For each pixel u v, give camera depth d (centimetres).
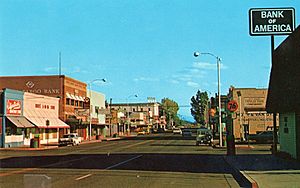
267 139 5788
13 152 4381
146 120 16888
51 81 7450
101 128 10581
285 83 2723
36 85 7450
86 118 8669
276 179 1795
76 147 5447
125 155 3662
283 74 2794
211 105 10050
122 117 12744
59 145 5850
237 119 7112
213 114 7488
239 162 2688
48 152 4319
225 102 7469
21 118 5709
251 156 3178
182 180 1898
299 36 2445
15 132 5591
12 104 5503
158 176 2052
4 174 2117
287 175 1928
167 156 3519
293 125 2714
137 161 2989
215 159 3183
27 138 5909
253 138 5822
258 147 4778
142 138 9131
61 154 3906
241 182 1830
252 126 7081
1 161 3027
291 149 2795
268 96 3180
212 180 1905
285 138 2973
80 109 8094
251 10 3033
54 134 7056
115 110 12069
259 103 7100
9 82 7494
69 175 2075
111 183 1772
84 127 8931
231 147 3284
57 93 7450
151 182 1816
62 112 7400
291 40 2606
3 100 5331
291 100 2534
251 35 3036
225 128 7231
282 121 3056
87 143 6850
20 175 2072
